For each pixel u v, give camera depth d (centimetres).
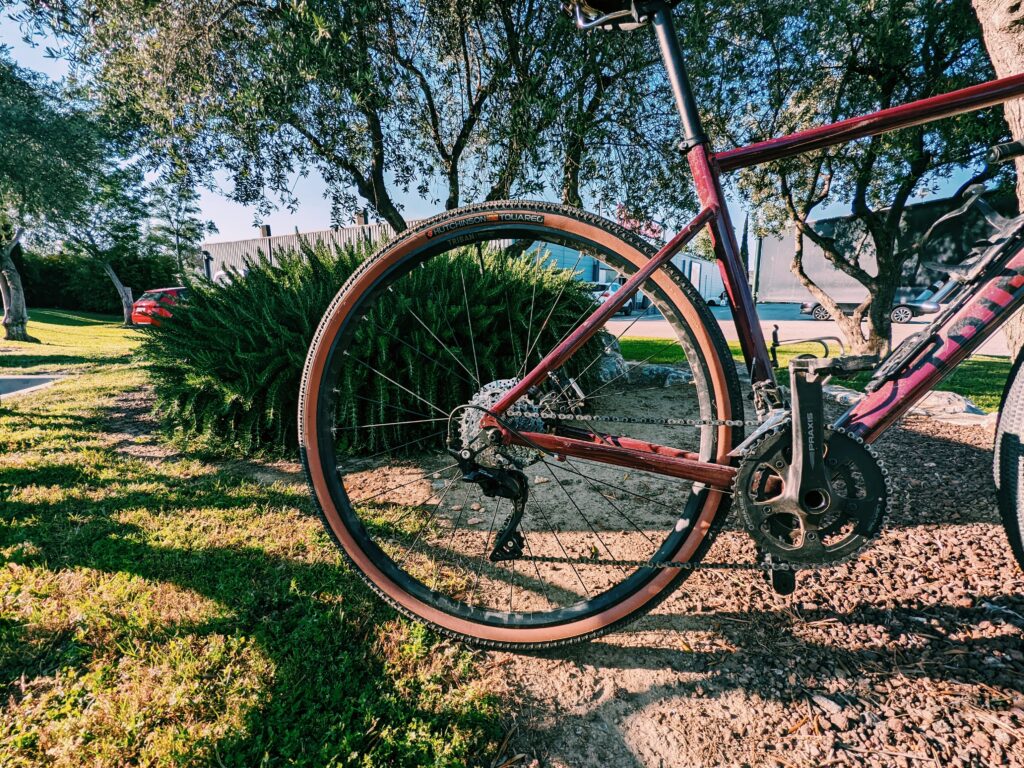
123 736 109
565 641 135
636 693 125
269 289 366
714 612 153
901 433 315
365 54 383
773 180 706
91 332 1473
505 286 360
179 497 237
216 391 314
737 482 115
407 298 315
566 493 236
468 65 507
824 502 110
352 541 136
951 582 160
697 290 123
